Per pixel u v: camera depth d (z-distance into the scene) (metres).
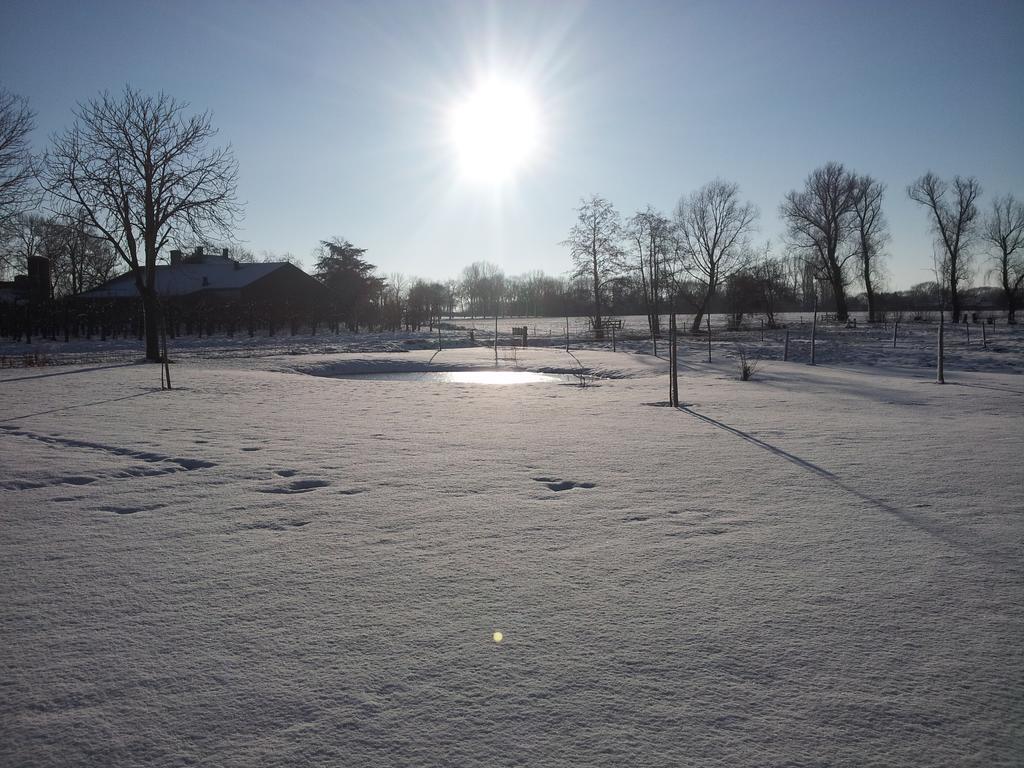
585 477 6.34
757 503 5.34
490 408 11.98
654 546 4.30
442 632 3.07
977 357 24.62
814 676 2.65
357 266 70.44
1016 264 53.44
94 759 2.16
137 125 23.92
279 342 41.88
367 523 4.87
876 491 5.68
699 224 50.41
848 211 57.81
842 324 54.00
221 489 5.93
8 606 3.40
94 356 29.31
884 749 2.18
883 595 3.46
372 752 2.19
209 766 2.12
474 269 142.12
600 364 24.05
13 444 8.12
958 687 2.56
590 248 46.06
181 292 55.16
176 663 2.79
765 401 12.66
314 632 3.08
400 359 27.11
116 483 6.16
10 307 46.66
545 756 2.15
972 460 6.93
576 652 2.87
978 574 3.74
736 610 3.29
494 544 4.37
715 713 2.39
